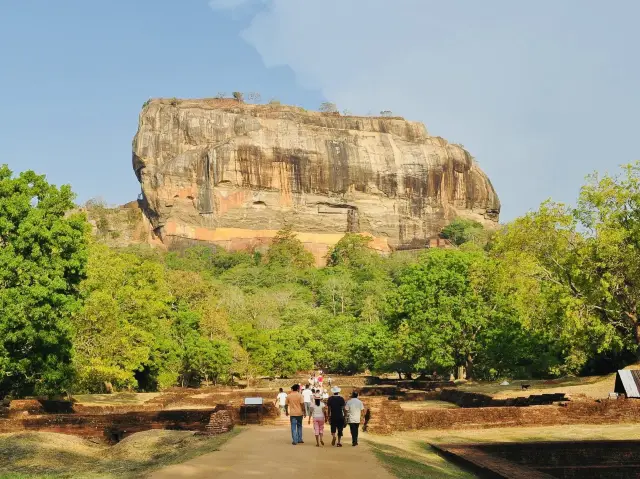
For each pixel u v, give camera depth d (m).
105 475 15.16
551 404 28.03
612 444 20.44
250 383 66.88
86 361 40.81
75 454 20.38
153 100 174.50
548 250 37.38
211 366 61.91
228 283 128.25
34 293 29.33
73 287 33.34
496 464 16.73
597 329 34.06
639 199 34.62
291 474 13.48
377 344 65.56
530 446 20.19
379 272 134.00
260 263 146.88
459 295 49.34
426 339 49.47
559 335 39.84
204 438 20.89
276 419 26.78
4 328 28.95
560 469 19.34
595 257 34.91
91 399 40.06
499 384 41.75
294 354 79.81
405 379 69.06
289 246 149.25
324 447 18.19
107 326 42.03
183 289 69.56
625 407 26.64
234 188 156.12
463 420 25.61
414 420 25.12
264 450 17.19
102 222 170.00
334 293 117.50
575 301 33.94
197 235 154.62
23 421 25.64
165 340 56.16
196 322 65.50
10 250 30.14
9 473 16.69
